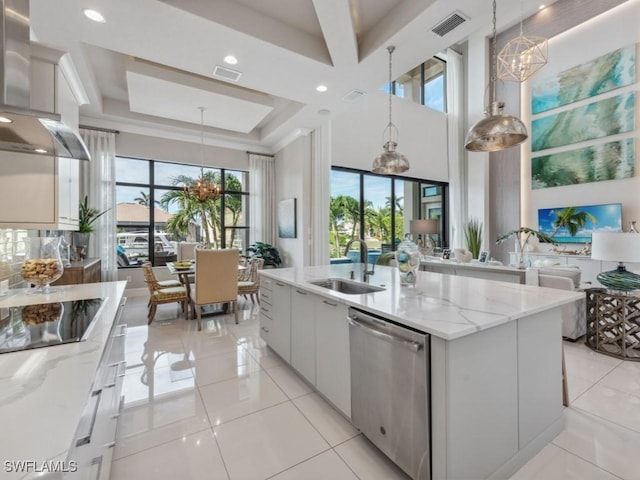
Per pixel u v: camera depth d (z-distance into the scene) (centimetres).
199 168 634
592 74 563
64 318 142
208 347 322
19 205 189
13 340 115
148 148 568
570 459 166
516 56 325
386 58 324
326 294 201
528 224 661
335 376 201
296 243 596
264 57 320
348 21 267
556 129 611
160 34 279
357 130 649
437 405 133
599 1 550
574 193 592
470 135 214
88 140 505
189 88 416
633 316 292
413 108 739
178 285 465
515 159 680
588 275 539
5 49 142
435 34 287
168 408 213
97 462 98
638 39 515
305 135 577
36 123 138
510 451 155
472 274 402
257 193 663
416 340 138
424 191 777
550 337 180
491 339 145
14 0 146
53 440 62
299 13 293
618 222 530
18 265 218
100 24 264
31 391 80
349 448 175
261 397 228
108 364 124
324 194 559
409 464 144
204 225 638
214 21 264
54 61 230
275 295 289
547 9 619
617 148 536
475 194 740
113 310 156
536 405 170
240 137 630
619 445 176
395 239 718
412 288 213
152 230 584
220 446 176
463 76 791
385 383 157
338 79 368
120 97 498
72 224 258
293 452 172
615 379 251
